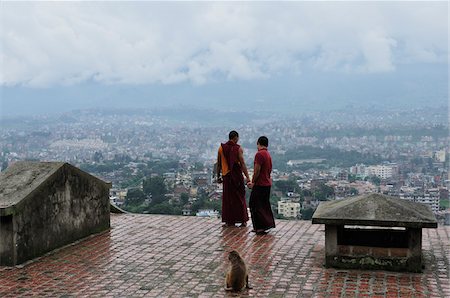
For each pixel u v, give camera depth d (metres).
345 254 8.34
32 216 9.04
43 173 9.59
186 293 7.22
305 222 12.27
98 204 11.12
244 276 7.25
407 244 8.31
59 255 9.27
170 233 11.10
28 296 7.14
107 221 11.46
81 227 10.50
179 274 8.12
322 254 9.27
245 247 9.86
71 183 10.17
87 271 8.31
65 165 9.98
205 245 10.02
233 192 11.83
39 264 8.72
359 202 8.50
